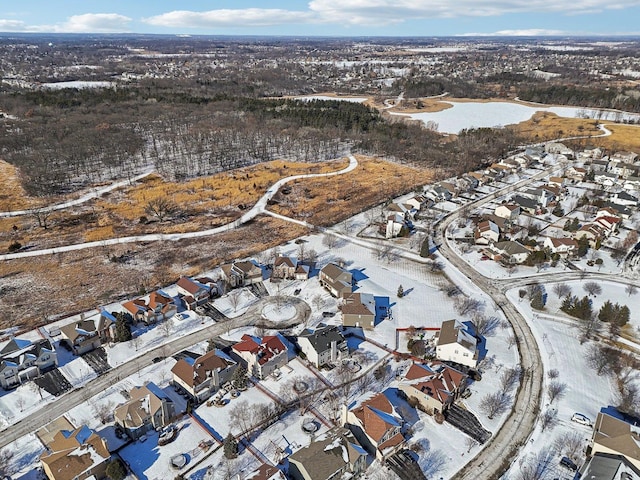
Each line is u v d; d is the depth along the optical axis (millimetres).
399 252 122312
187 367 73938
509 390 74750
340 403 71375
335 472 57219
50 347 79938
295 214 146875
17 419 68625
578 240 121688
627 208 142875
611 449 59906
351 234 132500
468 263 116375
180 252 121188
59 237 128750
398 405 71312
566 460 61562
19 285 104875
